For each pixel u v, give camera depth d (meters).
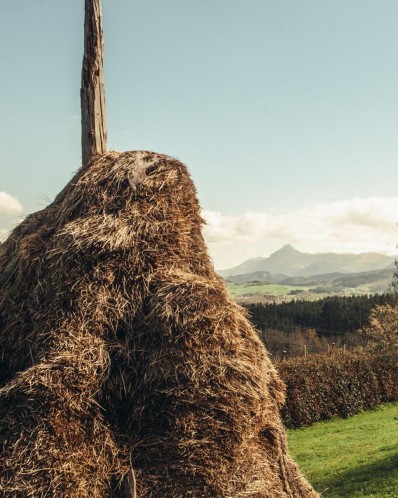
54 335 4.64
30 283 5.15
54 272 4.95
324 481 14.23
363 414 27.06
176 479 4.37
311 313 62.16
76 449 4.24
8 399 4.28
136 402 4.57
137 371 4.65
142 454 4.45
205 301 4.73
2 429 4.19
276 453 5.07
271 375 5.37
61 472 4.12
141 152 5.71
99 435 4.37
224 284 5.36
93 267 4.89
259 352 5.18
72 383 4.38
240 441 4.52
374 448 17.25
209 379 4.54
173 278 4.95
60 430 4.21
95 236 4.97
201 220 5.67
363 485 13.08
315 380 26.25
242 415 4.55
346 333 57.03
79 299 4.77
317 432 23.25
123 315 4.79
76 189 5.46
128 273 4.95
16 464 4.08
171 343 4.59
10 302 5.12
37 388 4.27
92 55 6.71
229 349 4.71
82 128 6.71
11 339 4.97
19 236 5.76
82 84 6.72
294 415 25.36
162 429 4.48
